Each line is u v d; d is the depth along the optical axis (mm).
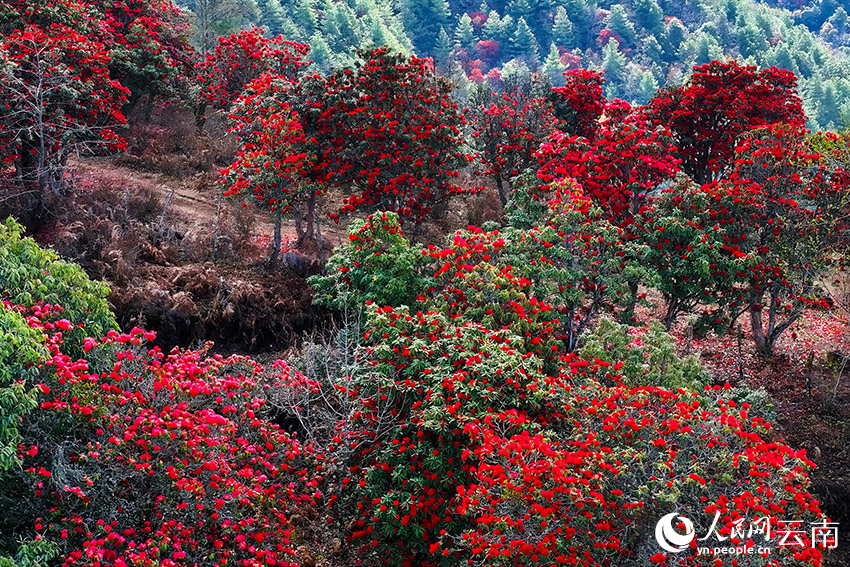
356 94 14836
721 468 6828
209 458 7352
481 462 7270
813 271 12555
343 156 14469
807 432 11328
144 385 7785
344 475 9672
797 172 12602
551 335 10203
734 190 12062
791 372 12914
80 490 6441
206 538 7383
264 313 12930
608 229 11227
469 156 15102
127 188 16297
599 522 6691
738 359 13141
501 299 9766
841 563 9414
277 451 8828
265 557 7578
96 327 8195
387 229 10844
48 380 6891
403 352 8641
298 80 16094
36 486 6551
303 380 9516
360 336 10719
